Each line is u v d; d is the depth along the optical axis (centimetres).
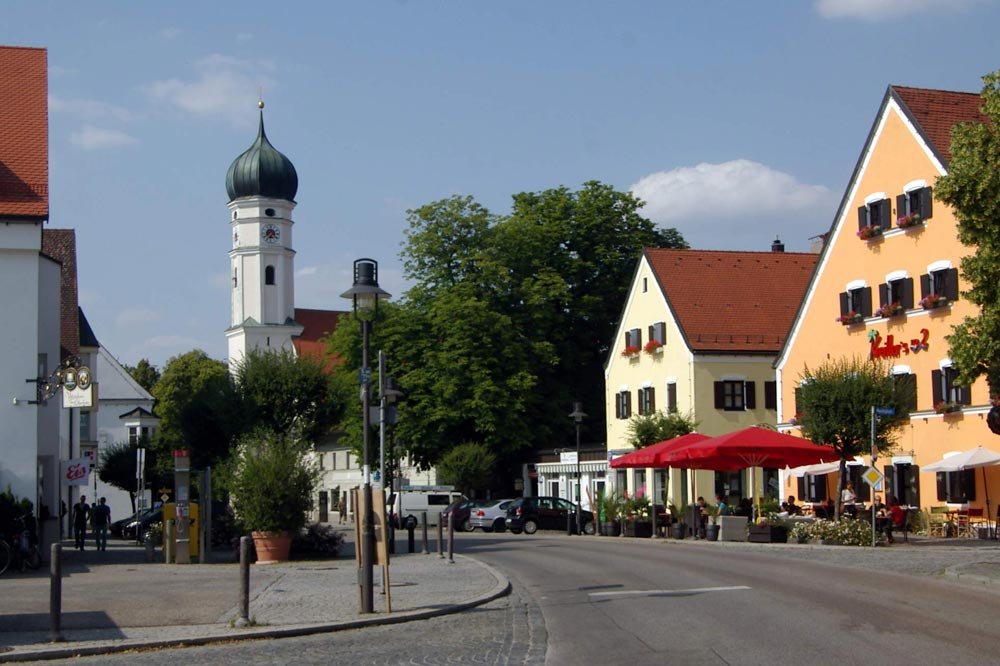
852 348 4825
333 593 2128
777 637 1398
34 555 2778
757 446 3697
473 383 6538
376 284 1983
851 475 4678
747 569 2481
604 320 7050
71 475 3978
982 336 2308
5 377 2956
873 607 1692
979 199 2303
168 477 6806
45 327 3309
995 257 2291
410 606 1889
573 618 1722
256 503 3070
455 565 2861
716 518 4244
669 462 4094
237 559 3212
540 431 6831
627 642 1418
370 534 1795
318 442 4419
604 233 7150
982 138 2333
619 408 6631
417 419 6550
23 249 2980
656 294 6206
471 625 1684
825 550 3234
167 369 10606
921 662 1187
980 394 4109
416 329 6712
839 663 1193
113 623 1694
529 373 6625
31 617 1762
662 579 2294
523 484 7100
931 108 4519
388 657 1371
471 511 5900
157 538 3481
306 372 4341
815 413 3819
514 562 3027
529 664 1286
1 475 2930
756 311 6088
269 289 12862
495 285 6775
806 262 6462
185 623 1694
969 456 3844
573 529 5628
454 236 6988
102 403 8256
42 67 3388
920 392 4400
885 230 4600
